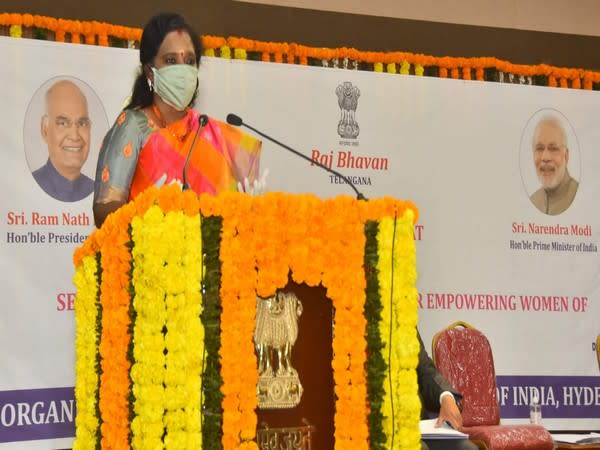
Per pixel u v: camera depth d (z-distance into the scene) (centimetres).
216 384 256
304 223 269
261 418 264
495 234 624
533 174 637
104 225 283
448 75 626
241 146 557
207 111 562
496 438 476
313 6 610
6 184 512
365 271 276
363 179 595
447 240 612
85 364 313
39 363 510
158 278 257
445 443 411
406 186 605
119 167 497
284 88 581
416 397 275
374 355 273
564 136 646
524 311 627
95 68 537
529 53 657
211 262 261
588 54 671
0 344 503
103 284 282
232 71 571
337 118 591
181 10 572
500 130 631
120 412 270
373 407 271
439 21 638
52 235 520
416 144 609
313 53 593
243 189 552
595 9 683
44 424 508
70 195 526
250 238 264
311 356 272
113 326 274
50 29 531
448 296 611
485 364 523
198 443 253
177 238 257
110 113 538
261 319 267
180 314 256
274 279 264
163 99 502
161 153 507
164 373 257
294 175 576
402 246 279
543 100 645
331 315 275
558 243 638
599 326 640
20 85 520
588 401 634
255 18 591
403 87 609
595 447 515
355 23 614
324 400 271
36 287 513
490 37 648
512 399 619
